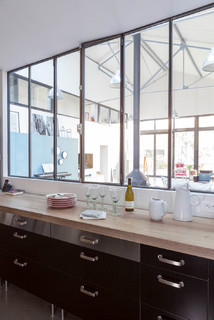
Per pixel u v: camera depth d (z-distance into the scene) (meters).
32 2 1.78
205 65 3.38
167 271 1.25
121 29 2.20
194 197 1.71
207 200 1.69
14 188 3.00
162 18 2.00
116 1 1.76
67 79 6.56
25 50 2.64
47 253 1.79
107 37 2.35
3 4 1.80
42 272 1.83
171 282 1.22
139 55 4.20
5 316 1.87
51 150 4.16
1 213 2.14
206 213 1.69
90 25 2.12
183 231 1.37
